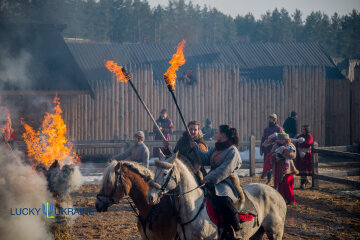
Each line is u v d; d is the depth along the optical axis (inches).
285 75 1170.6
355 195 664.4
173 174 293.7
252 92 1149.1
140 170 336.2
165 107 1093.1
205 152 330.3
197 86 1116.5
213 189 310.3
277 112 1165.1
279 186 601.9
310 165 731.4
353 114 1202.0
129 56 1250.6
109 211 557.3
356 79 1195.3
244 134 1145.4
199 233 298.0
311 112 1182.3
